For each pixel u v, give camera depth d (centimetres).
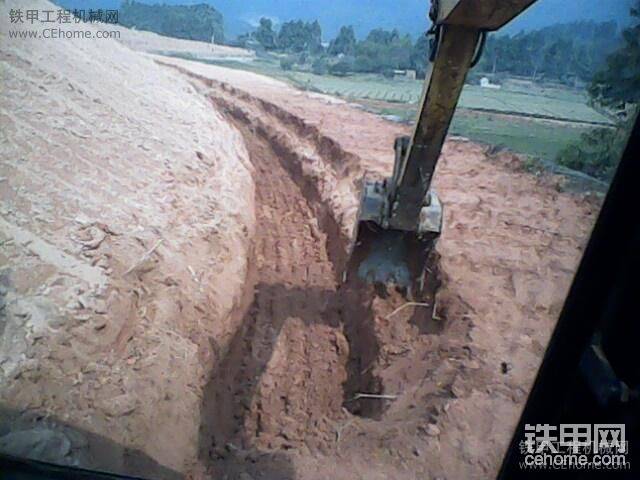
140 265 512
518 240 683
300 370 572
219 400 502
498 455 380
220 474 399
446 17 329
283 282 735
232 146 1112
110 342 424
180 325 500
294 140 1278
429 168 459
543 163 922
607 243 175
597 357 175
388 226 521
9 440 312
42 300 417
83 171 614
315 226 920
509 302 555
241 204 832
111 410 372
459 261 624
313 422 488
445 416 414
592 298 179
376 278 583
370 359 555
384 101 1521
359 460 400
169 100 1095
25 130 625
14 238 464
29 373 362
